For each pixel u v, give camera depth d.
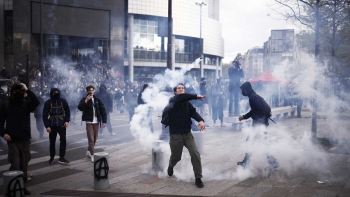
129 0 52.72
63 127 7.98
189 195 5.45
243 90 6.97
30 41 42.31
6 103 5.85
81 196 5.48
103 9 46.59
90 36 45.94
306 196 5.26
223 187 5.86
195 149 6.00
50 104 7.92
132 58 53.56
